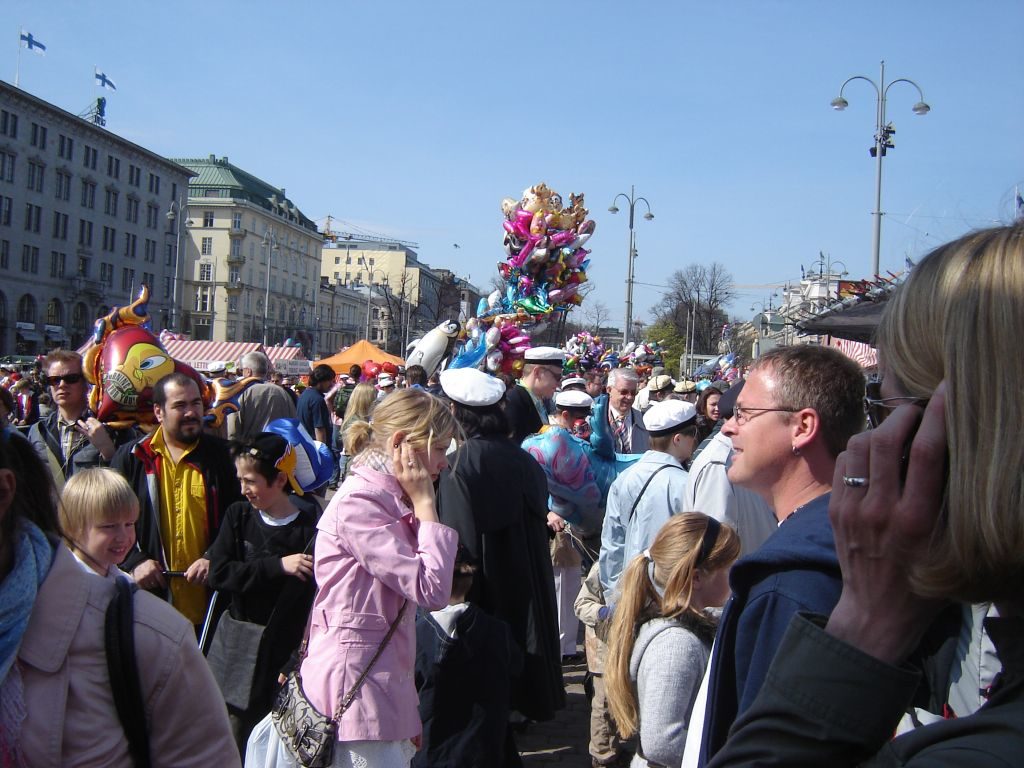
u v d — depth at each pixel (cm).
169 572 423
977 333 88
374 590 285
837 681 97
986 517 84
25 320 5969
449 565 281
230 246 8962
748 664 164
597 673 446
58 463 521
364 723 274
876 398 113
